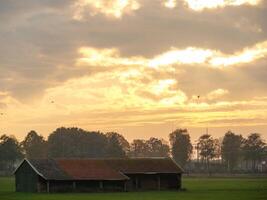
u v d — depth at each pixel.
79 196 94.56
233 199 81.94
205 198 85.00
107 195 98.06
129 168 122.69
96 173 117.50
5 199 85.81
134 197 90.31
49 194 102.75
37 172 111.88
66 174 114.25
